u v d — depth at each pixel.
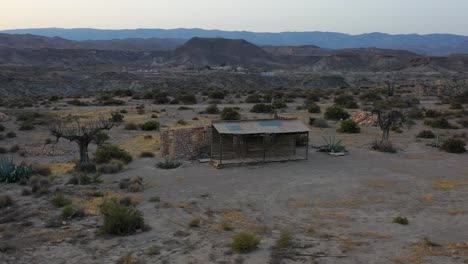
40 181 24.00
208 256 15.13
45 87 128.88
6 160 26.64
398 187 24.73
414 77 196.88
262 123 31.61
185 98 75.25
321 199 22.39
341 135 42.19
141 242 16.38
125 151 31.77
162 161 30.44
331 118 53.38
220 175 26.97
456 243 16.39
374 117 49.09
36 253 15.28
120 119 50.91
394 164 30.39
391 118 37.53
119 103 72.25
